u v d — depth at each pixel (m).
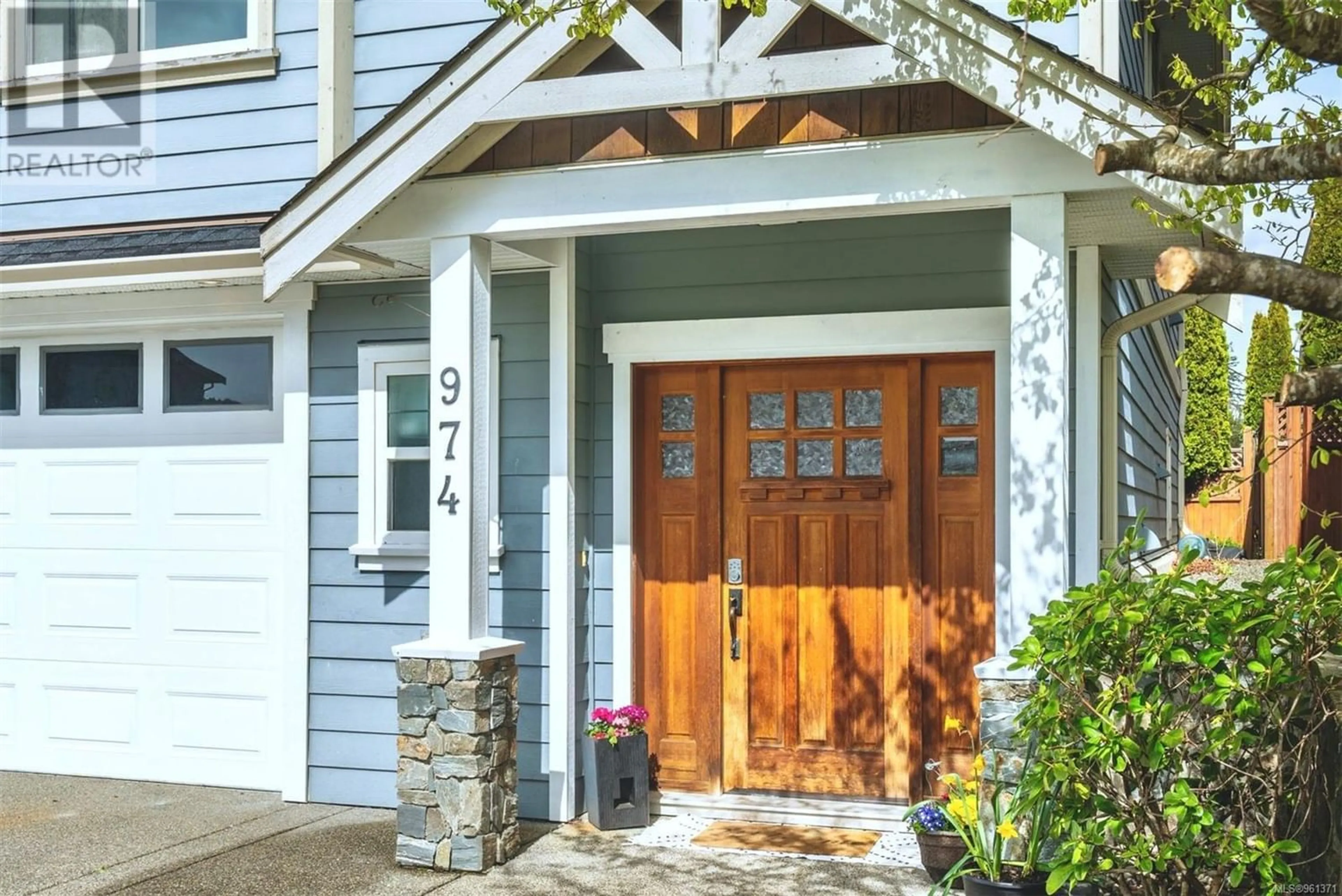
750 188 5.18
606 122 5.39
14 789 7.24
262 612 7.28
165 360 7.52
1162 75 8.38
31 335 7.70
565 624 6.49
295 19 7.28
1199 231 4.52
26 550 7.75
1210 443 26.30
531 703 6.59
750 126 5.18
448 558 5.66
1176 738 4.06
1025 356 4.87
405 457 6.89
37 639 7.70
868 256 6.41
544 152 5.50
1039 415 4.84
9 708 7.76
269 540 7.28
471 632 5.65
